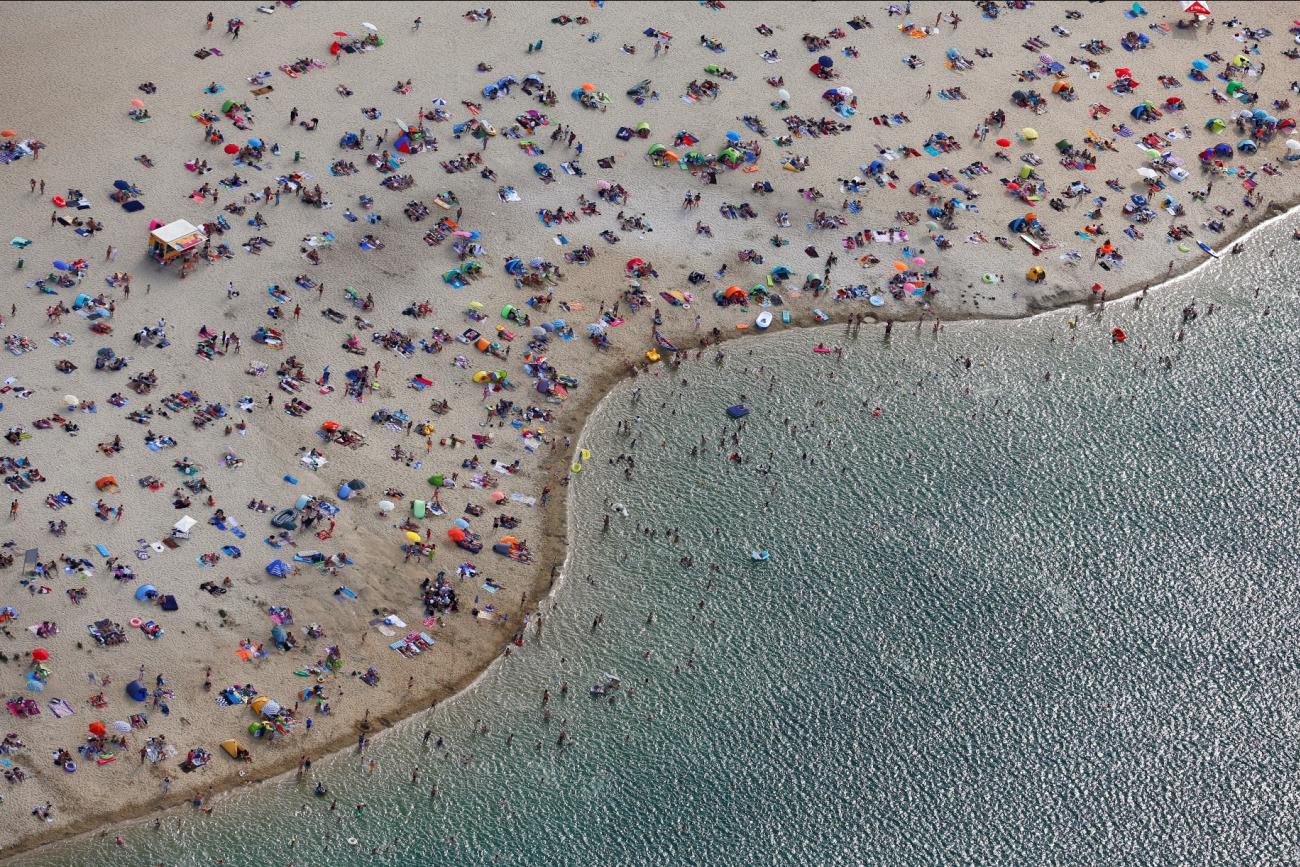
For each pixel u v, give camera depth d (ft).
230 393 473.26
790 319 530.27
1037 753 411.95
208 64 588.91
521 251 536.01
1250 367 526.16
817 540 460.96
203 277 506.89
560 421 487.20
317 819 385.09
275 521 439.22
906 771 405.59
